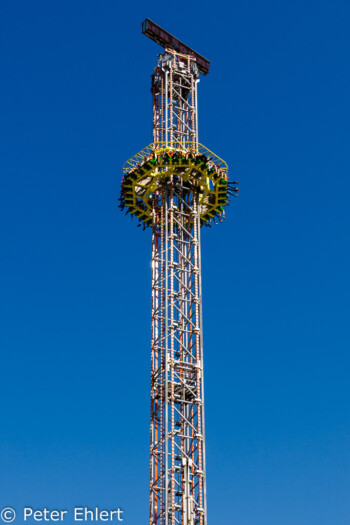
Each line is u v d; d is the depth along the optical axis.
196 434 114.12
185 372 118.38
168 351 117.62
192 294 121.44
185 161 123.62
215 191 126.69
